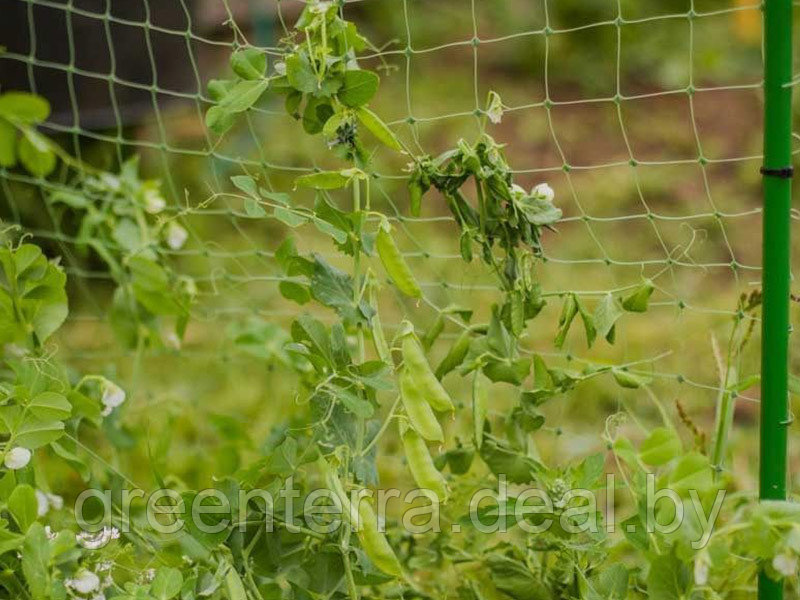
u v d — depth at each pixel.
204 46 8.96
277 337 4.42
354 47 3.16
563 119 10.32
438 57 11.23
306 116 3.18
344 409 3.05
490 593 3.56
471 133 9.83
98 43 6.29
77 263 6.61
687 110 10.56
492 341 3.30
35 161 4.22
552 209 3.22
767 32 2.89
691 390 5.59
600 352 6.31
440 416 4.93
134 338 4.41
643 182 9.00
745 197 8.93
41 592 2.89
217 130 3.12
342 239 3.03
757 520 2.65
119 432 4.17
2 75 6.13
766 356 3.01
